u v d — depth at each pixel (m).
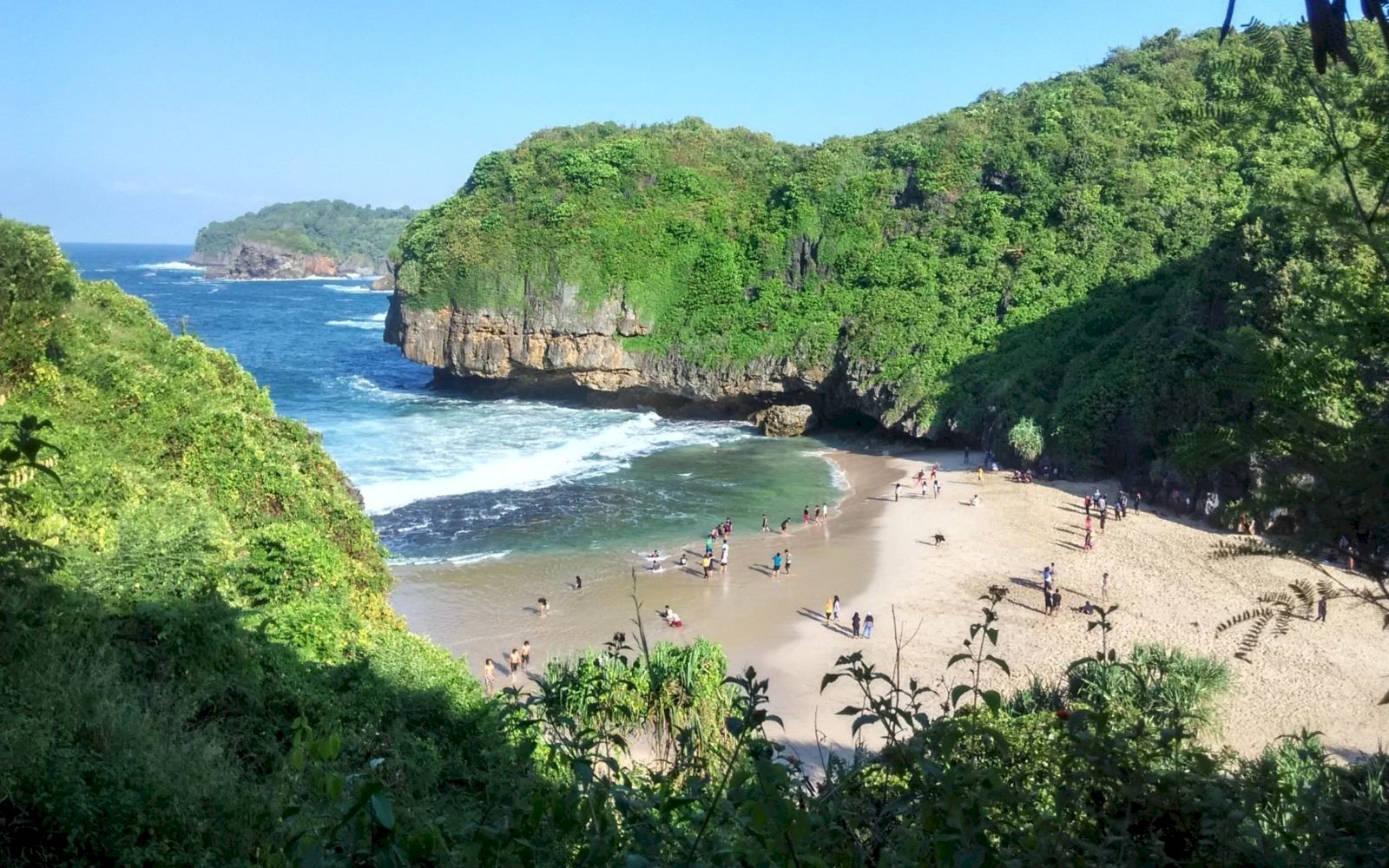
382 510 45.69
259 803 8.55
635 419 71.88
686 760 5.76
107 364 26.38
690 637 30.30
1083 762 5.79
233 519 24.92
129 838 7.82
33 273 25.38
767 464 57.22
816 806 5.22
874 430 65.75
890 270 68.75
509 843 4.53
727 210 75.06
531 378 78.62
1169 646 27.45
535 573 36.84
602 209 75.62
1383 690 24.72
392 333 83.69
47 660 10.36
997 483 50.62
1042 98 74.44
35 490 17.11
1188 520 42.41
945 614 32.12
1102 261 63.22
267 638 15.66
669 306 73.44
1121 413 49.91
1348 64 4.73
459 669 20.14
